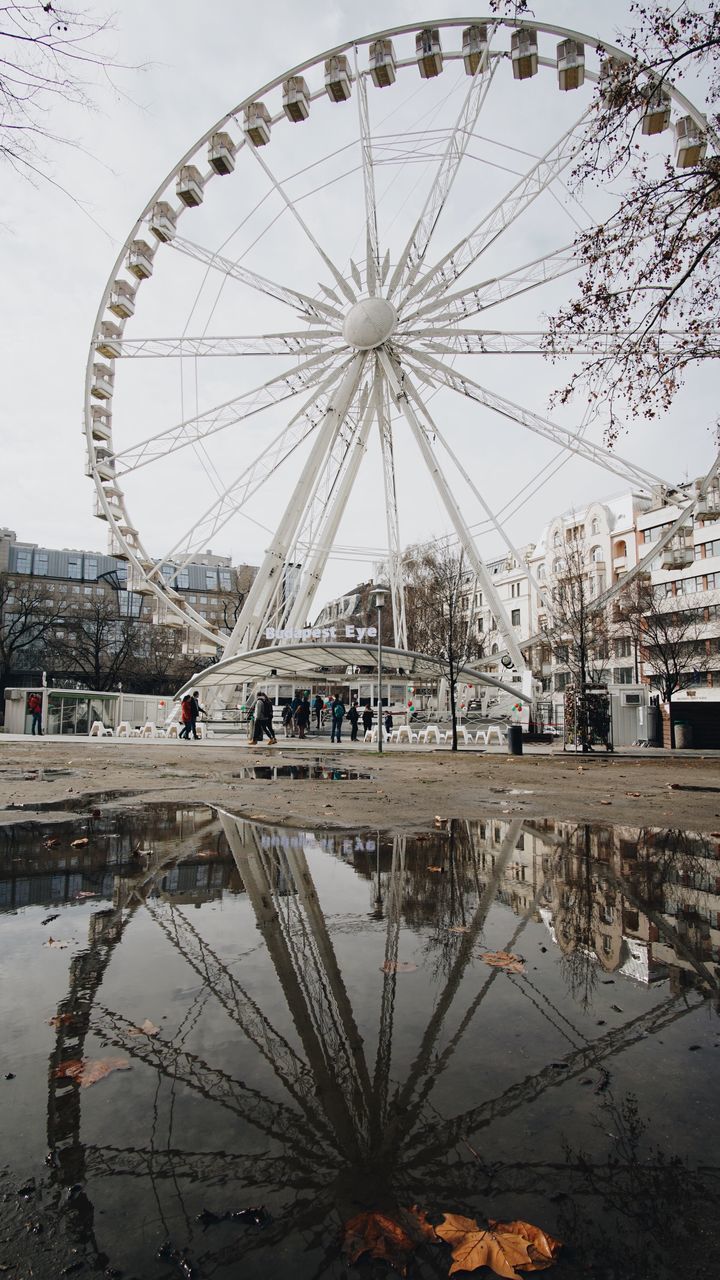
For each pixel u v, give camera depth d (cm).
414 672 4084
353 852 625
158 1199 181
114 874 533
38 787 1123
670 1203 180
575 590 4797
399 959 355
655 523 5950
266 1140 205
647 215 999
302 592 3344
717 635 5212
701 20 878
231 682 3881
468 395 3203
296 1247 165
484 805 970
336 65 2531
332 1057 253
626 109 942
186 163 2764
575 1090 232
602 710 2762
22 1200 180
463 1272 157
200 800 971
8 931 394
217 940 382
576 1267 159
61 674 6200
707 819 854
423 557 5553
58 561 11438
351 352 3344
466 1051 258
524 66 2331
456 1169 192
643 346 1120
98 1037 268
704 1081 238
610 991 315
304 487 3331
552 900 471
